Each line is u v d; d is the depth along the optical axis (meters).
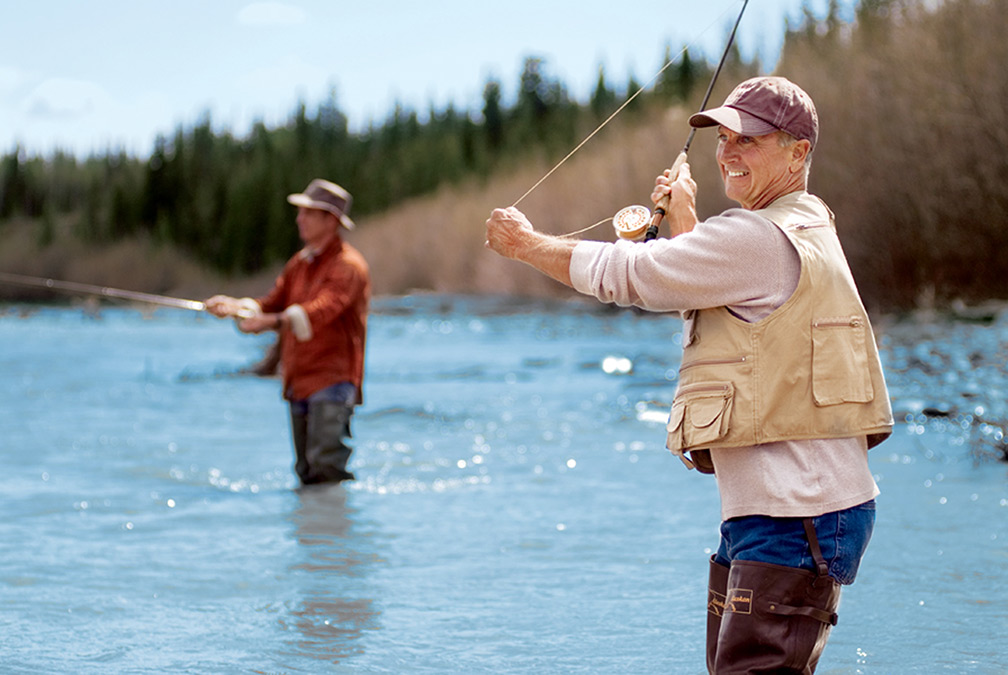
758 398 2.72
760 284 2.74
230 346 26.39
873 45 23.72
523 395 12.99
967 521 5.87
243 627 4.24
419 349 21.94
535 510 6.50
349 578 4.99
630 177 36.59
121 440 9.85
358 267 7.29
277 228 100.25
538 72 105.06
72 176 124.44
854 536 2.72
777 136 2.88
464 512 6.46
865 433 2.75
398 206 93.56
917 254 21.80
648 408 11.15
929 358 12.18
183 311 53.00
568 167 42.31
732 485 2.78
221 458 8.74
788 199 2.90
